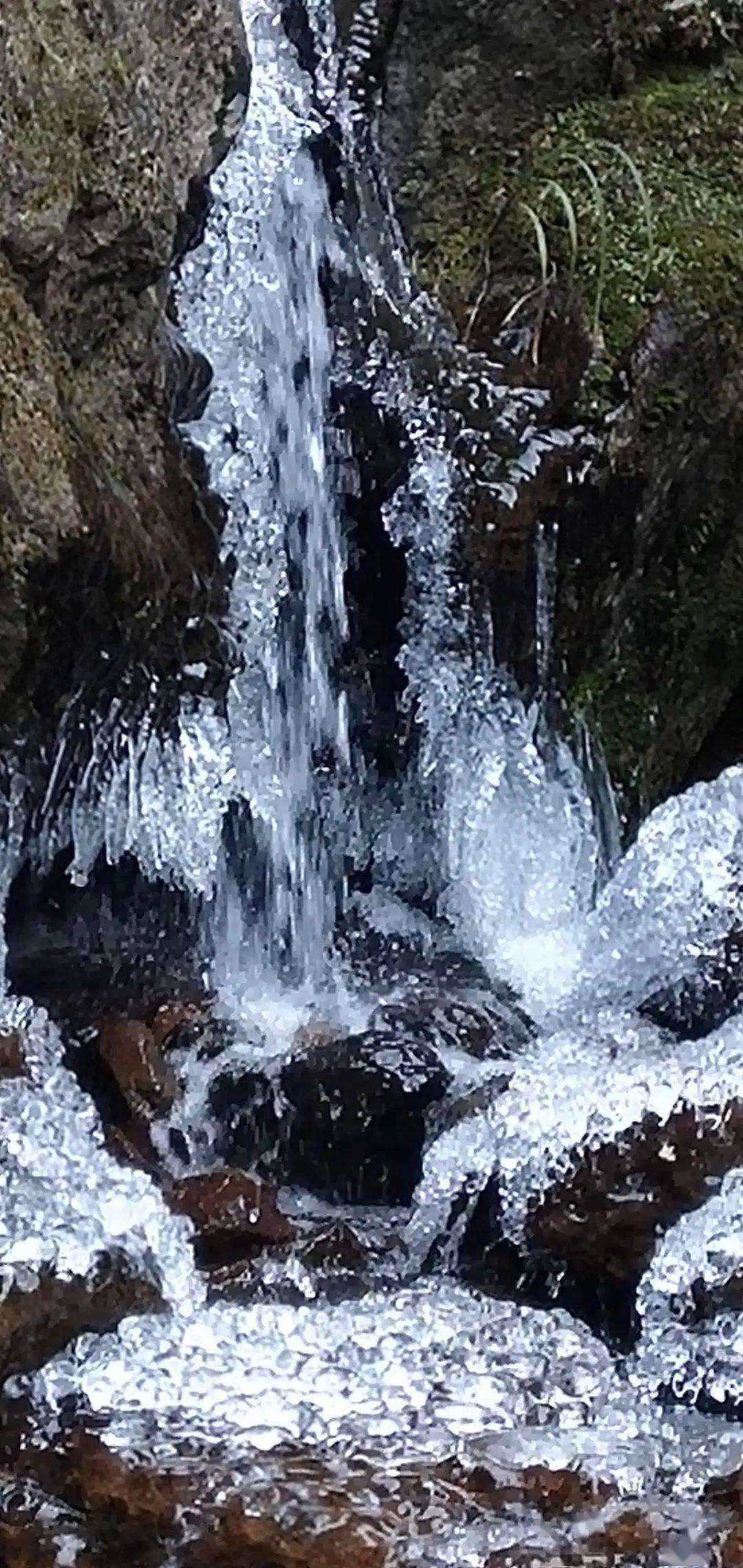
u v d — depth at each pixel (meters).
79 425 2.37
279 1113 2.65
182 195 2.59
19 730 2.43
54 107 2.33
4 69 2.26
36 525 2.18
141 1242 2.22
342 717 3.23
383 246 3.29
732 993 2.85
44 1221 2.21
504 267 3.32
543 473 3.21
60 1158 2.31
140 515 2.46
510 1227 2.40
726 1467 2.00
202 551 2.69
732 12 3.48
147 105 2.50
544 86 3.46
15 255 2.26
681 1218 2.31
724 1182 2.32
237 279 2.93
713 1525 1.88
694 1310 2.24
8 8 2.28
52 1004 2.74
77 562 2.27
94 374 2.48
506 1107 2.50
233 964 3.01
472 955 3.23
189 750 2.85
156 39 2.55
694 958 2.95
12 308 2.24
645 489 3.27
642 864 3.10
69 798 2.68
